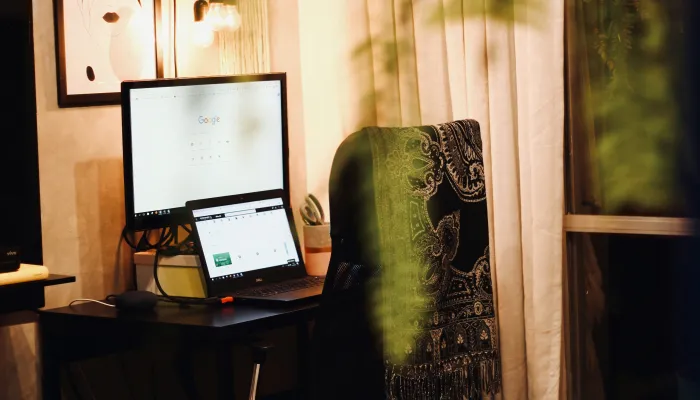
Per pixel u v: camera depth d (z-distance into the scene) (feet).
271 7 10.06
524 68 8.41
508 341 8.57
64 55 8.00
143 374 8.62
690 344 2.29
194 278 7.88
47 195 7.94
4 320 7.55
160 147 8.13
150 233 8.80
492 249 8.61
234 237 8.21
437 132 6.38
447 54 8.77
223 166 8.61
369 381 6.05
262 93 8.87
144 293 7.59
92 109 8.31
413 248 6.14
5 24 6.64
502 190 8.50
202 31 9.23
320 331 6.14
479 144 6.94
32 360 7.79
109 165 8.48
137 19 8.70
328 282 6.03
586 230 8.71
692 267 2.12
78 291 8.21
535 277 8.46
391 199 5.71
